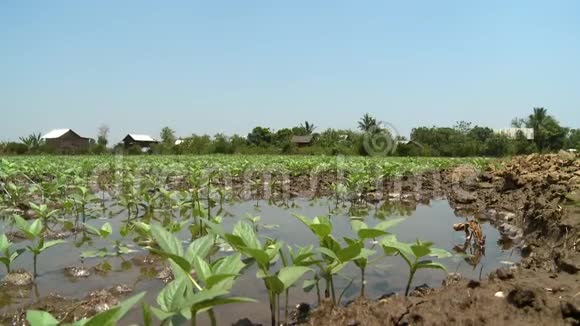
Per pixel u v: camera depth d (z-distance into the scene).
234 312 3.94
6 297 4.29
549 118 62.66
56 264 5.50
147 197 9.19
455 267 5.61
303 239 7.02
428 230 8.16
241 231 3.35
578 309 2.93
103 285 4.70
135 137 74.06
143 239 6.86
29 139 45.06
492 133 57.31
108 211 10.00
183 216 9.27
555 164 11.89
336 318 3.37
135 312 3.90
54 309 3.92
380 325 3.13
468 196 12.01
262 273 3.13
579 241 5.28
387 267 5.28
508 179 11.67
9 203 10.05
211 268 2.84
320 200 12.73
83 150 46.72
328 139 56.88
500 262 5.90
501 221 9.12
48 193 9.94
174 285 2.40
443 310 3.25
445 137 51.53
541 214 7.16
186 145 49.12
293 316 3.82
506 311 3.17
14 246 6.42
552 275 4.07
